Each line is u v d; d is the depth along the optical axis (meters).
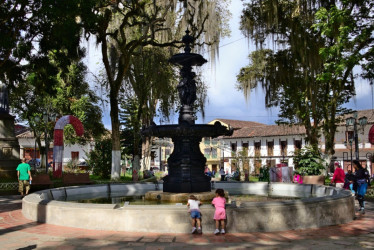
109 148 27.64
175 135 10.82
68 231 7.25
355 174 10.22
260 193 13.36
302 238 6.60
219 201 7.06
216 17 19.61
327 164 21.44
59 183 17.89
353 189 11.92
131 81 25.41
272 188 14.48
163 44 22.05
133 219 7.21
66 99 35.91
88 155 29.17
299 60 21.02
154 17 20.58
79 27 17.09
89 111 39.06
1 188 16.56
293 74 22.70
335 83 21.00
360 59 16.09
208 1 19.50
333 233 7.06
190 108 11.20
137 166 27.98
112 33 22.02
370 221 8.53
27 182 14.65
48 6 14.62
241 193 13.38
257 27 22.39
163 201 10.51
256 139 54.06
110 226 7.32
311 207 7.66
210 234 6.95
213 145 56.94
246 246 5.98
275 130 53.00
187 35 11.50
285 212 7.37
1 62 17.69
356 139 18.45
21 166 14.62
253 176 42.31
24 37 18.33
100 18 18.86
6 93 23.28
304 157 18.00
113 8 19.77
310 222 7.61
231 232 7.06
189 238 6.60
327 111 21.88
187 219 7.07
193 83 11.30
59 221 7.89
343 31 15.63
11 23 16.36
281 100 25.83
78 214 7.61
